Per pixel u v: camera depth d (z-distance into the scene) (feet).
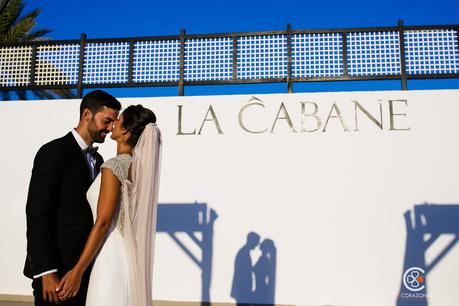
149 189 7.55
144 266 7.30
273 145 18.49
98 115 8.14
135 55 20.97
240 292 17.74
